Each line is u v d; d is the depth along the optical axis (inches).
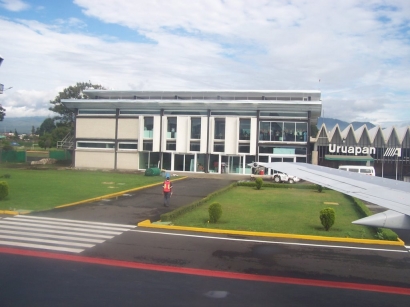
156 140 1847.9
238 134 1765.5
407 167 1827.0
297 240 547.2
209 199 936.9
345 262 442.3
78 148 1958.7
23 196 871.1
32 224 601.0
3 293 321.4
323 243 533.3
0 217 651.5
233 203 896.9
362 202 895.1
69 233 548.7
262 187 1316.4
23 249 459.8
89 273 378.9
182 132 1824.6
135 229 590.6
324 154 1893.5
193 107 1808.6
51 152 2402.8
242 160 1777.8
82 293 325.1
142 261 424.5
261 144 1752.0
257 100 1835.6
